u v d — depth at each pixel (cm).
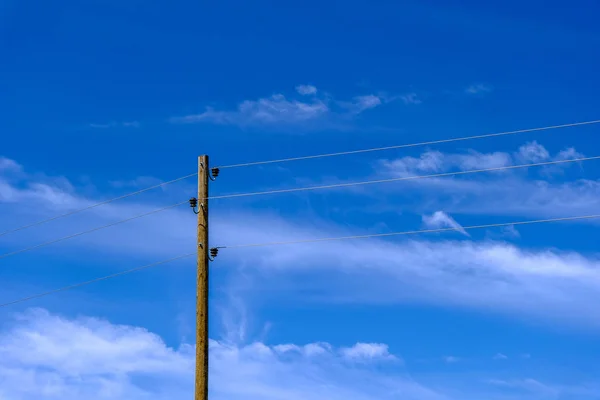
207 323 2569
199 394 2502
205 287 2589
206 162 2684
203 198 2650
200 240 2623
